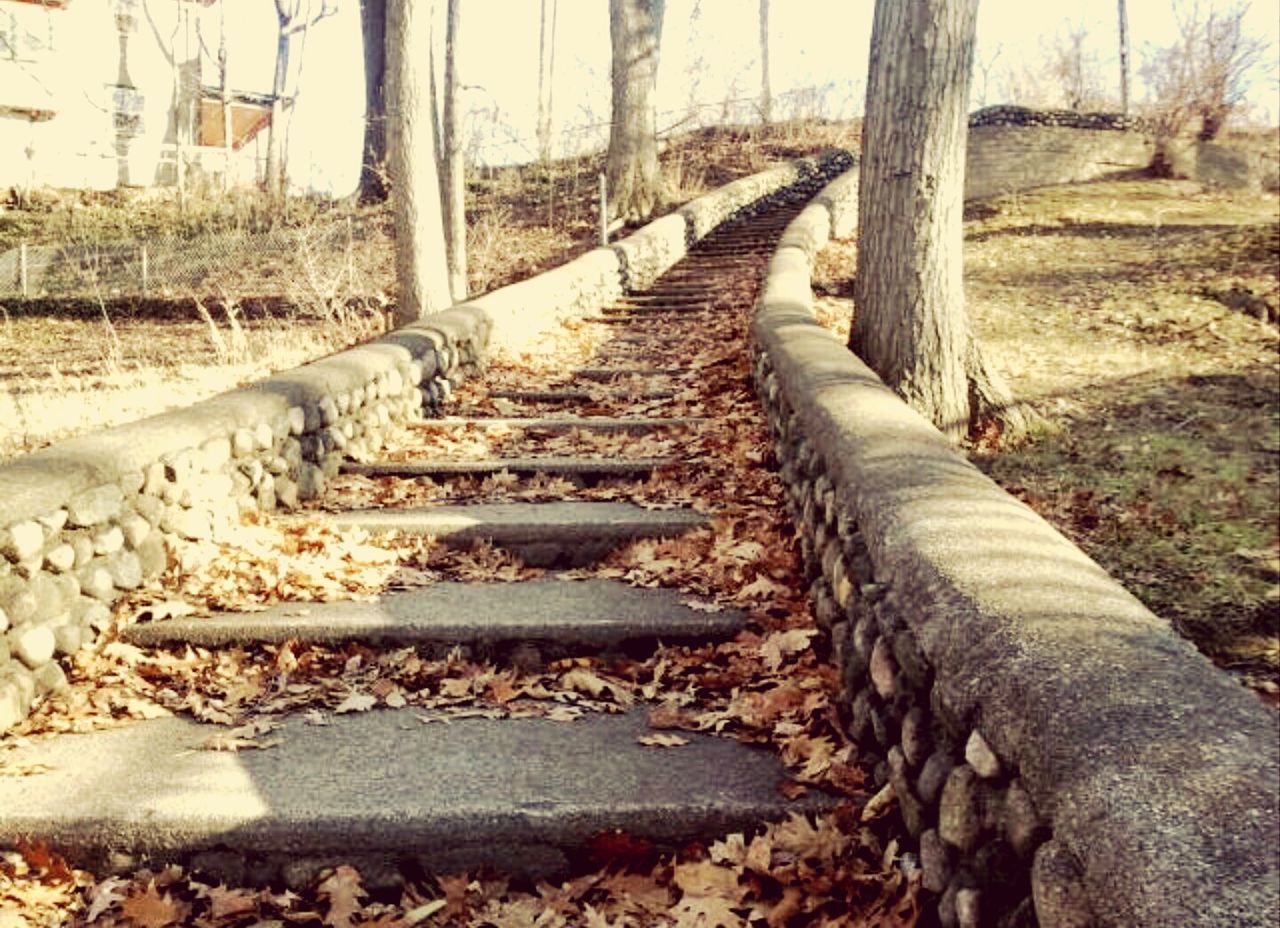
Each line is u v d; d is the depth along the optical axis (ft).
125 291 61.41
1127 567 17.70
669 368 30.66
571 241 61.52
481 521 17.25
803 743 10.84
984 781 7.09
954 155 21.70
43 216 76.95
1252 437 24.12
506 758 10.89
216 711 12.14
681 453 21.33
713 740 11.39
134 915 8.97
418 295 35.86
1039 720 6.17
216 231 73.00
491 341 31.58
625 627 13.62
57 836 9.57
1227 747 5.32
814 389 15.85
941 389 22.00
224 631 13.52
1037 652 6.75
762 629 13.71
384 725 11.81
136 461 14.15
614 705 12.30
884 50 21.71
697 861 9.62
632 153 66.08
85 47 87.86
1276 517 19.48
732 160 83.71
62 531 12.68
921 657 8.44
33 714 11.73
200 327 53.42
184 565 14.93
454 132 47.26
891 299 22.00
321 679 13.00
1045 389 28.17
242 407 17.20
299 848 9.57
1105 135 63.26
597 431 23.45
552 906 9.25
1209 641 15.43
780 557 15.47
